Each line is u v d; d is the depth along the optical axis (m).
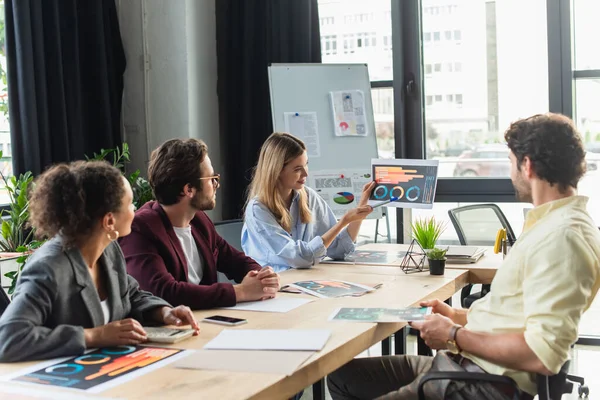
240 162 4.63
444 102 4.45
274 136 2.91
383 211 4.30
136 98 4.60
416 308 1.94
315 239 2.74
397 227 4.50
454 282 2.45
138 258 2.09
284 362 1.45
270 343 1.60
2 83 3.94
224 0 4.61
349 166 4.25
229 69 4.63
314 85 4.28
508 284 1.60
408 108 4.46
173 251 2.16
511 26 4.27
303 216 2.97
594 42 4.09
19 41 3.77
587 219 1.55
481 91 4.38
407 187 2.80
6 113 3.96
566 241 1.48
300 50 4.42
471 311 1.77
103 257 1.74
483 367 1.62
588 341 4.09
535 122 1.63
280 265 2.80
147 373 1.39
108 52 4.41
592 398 3.24
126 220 1.66
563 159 1.57
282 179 2.88
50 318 1.58
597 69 4.09
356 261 2.89
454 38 4.40
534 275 1.50
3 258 3.24
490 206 3.79
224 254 2.51
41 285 1.55
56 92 4.00
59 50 4.00
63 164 1.63
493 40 4.32
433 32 4.44
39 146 3.89
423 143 4.51
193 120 4.49
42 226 1.58
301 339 1.62
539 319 1.46
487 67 4.35
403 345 2.66
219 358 1.49
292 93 4.24
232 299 2.05
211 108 4.68
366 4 4.53
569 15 4.08
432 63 4.46
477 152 4.41
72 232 1.58
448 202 4.43
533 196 1.64
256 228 2.82
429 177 2.78
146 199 4.09
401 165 2.82
